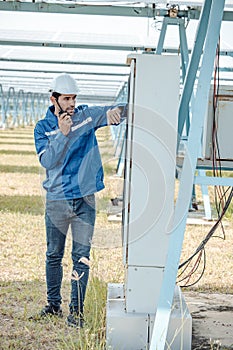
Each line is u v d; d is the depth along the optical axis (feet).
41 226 38.01
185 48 34.99
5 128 136.46
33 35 39.19
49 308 21.67
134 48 41.09
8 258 30.27
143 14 31.48
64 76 19.94
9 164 73.26
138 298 18.80
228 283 27.63
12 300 23.57
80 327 20.24
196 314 23.08
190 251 33.32
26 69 55.42
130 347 18.48
